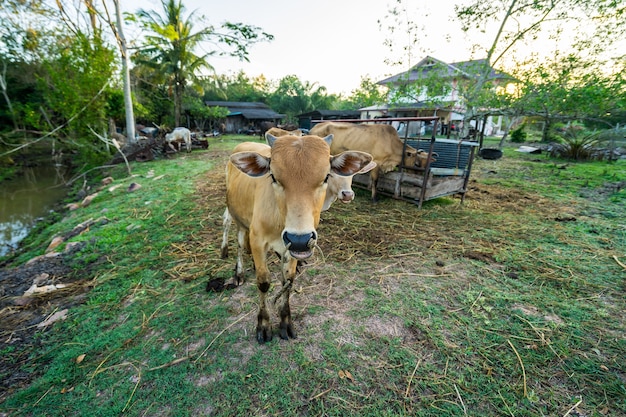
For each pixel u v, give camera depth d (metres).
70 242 5.00
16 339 2.92
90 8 11.88
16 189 11.21
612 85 6.66
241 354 2.56
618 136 13.49
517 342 2.64
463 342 2.65
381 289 3.43
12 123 20.61
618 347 2.57
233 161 2.07
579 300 3.22
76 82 13.38
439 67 10.18
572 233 4.93
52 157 17.44
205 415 2.08
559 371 2.35
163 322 3.00
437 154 6.32
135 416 2.10
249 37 15.52
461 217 5.74
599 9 7.39
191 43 22.95
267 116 33.72
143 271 3.98
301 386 2.25
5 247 6.30
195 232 5.14
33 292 3.65
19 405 2.24
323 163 2.02
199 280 3.71
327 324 2.87
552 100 7.62
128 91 13.87
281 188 2.05
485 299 3.23
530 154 14.92
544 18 8.84
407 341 2.66
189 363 2.50
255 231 2.44
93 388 2.34
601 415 2.01
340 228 5.22
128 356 2.62
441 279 3.63
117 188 8.64
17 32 14.97
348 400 2.15
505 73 9.46
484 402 2.12
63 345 2.81
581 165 11.49
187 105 29.83
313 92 46.50
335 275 3.73
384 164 6.58
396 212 6.04
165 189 7.82
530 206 6.38
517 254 4.23
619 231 4.95
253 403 2.14
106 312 3.22
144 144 13.51
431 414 2.05
